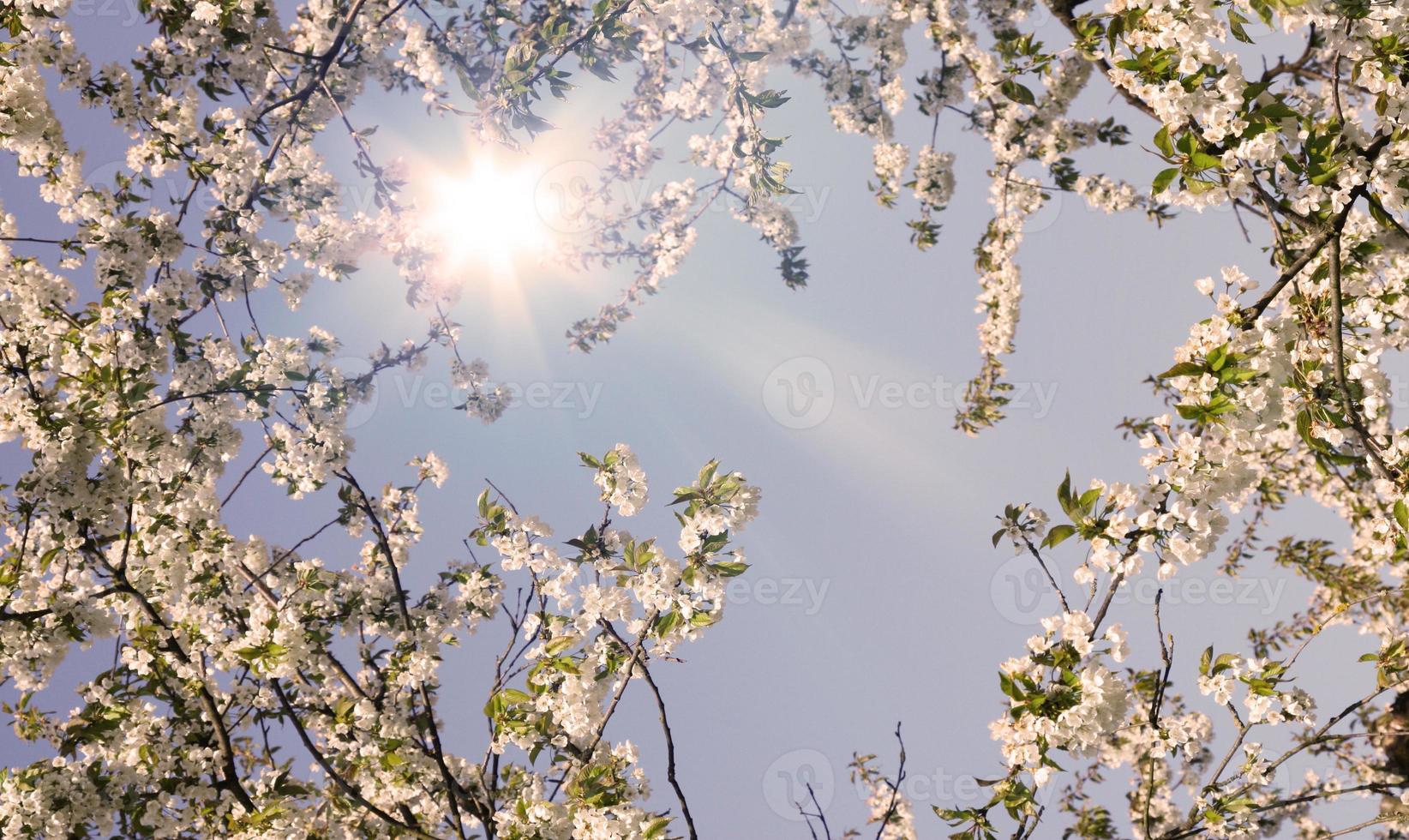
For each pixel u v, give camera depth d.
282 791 4.38
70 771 4.10
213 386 5.19
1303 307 2.88
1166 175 2.81
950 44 6.45
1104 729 2.79
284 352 5.36
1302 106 4.35
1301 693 3.30
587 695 3.94
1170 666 3.50
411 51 6.18
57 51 4.70
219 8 5.02
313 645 4.71
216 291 5.58
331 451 5.45
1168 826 6.48
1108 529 2.74
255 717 4.71
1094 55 4.12
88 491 4.26
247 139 5.44
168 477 4.69
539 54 5.42
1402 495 2.60
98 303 4.52
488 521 4.18
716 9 5.57
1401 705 5.02
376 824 4.77
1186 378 2.73
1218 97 2.65
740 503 3.67
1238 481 2.65
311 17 6.19
